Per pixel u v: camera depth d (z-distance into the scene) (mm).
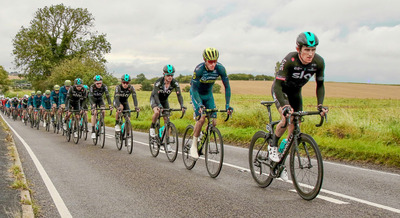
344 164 6949
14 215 3498
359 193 4645
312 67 4438
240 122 13688
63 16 44406
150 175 6000
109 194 4758
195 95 5848
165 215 3859
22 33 43750
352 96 62000
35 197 4602
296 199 4395
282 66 4465
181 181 5523
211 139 5891
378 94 65000
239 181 5508
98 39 45281
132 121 19188
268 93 67375
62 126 13672
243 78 109688
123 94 9062
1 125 17891
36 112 18406
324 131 10234
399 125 9539
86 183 5402
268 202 4285
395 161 6723
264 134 5082
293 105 4988
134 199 4508
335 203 4180
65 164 7094
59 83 32438
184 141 6785
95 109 9977
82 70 31359
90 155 8391
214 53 5383
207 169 5992
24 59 44281
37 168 6621
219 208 4074
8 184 4887
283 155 4691
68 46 44844
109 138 12789
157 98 7648
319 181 4059
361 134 9562
